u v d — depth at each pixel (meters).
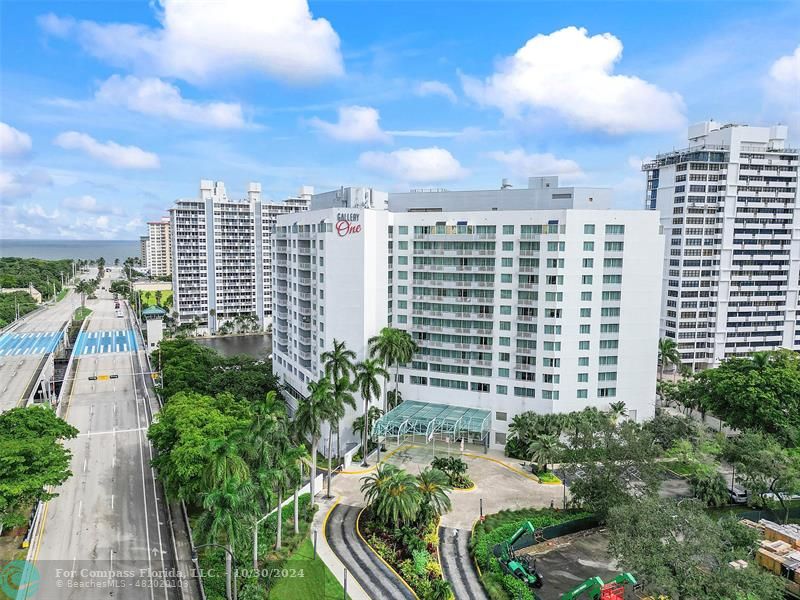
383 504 59.84
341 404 73.06
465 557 59.03
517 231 91.44
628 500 61.12
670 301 139.00
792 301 141.12
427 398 99.62
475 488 77.00
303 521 64.44
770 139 138.00
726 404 93.12
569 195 98.50
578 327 90.31
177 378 106.19
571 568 58.38
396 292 100.88
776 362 101.75
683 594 43.41
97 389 122.81
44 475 58.47
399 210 107.62
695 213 133.50
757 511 70.62
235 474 48.44
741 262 137.12
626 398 93.12
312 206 124.81
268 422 56.22
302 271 105.69
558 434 82.56
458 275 96.06
